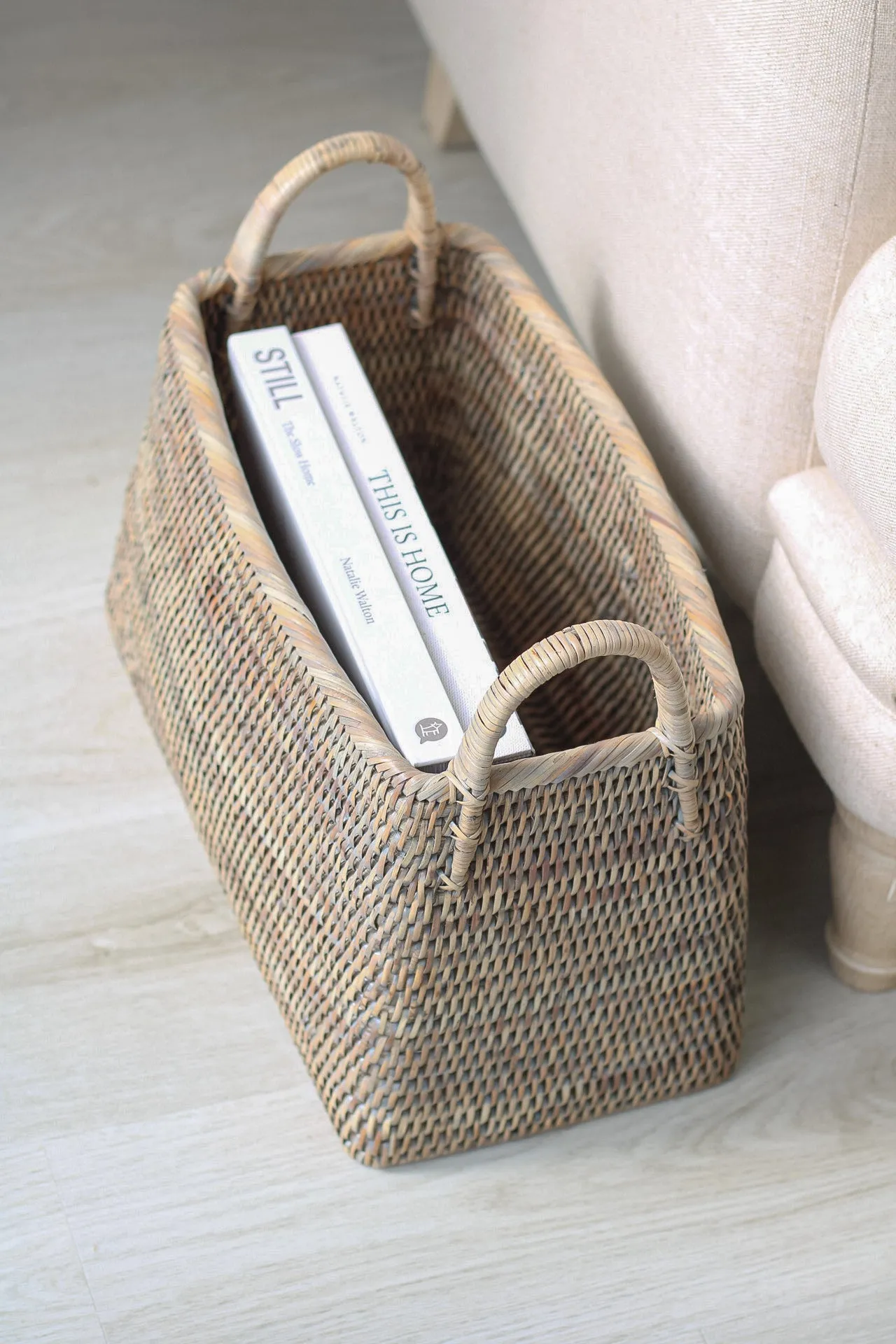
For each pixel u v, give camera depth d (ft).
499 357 3.25
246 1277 2.60
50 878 3.10
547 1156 2.80
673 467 3.12
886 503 2.39
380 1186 2.74
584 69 3.03
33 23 4.99
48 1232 2.62
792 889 3.27
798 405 2.77
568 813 2.35
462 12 3.60
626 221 3.00
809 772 3.49
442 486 3.60
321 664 2.45
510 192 3.73
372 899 2.40
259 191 4.61
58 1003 2.93
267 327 3.26
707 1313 2.63
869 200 2.52
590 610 3.14
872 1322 2.65
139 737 3.36
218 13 5.15
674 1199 2.77
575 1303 2.62
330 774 2.43
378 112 4.89
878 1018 3.08
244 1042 2.91
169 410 2.92
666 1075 2.82
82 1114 2.78
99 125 4.71
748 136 2.54
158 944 3.03
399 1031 2.52
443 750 2.43
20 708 3.37
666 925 2.58
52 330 4.17
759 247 2.62
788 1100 2.93
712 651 2.55
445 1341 2.56
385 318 3.34
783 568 2.84
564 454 3.10
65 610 3.56
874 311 2.37
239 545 2.63
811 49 2.39
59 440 3.91
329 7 5.24
